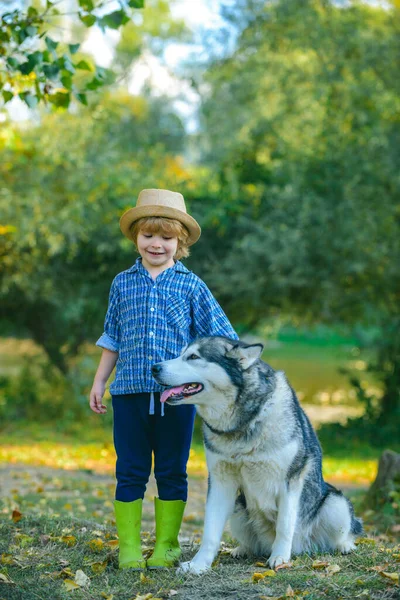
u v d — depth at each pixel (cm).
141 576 380
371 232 1310
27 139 1315
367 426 1505
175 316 409
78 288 1603
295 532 423
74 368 1717
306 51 1403
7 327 1811
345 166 1331
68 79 510
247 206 1488
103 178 1351
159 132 1853
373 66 1353
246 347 388
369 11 1445
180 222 418
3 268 1533
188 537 557
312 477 422
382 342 1503
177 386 384
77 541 457
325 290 1394
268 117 1430
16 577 388
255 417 391
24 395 1664
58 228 1323
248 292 1430
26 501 718
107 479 951
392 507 709
